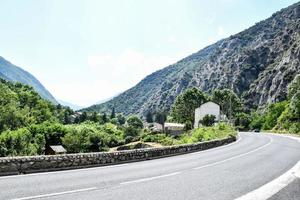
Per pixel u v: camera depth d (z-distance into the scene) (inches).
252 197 394.0
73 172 592.1
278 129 3316.9
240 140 1840.6
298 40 7337.6
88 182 483.8
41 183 461.7
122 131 5315.0
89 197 374.0
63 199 359.6
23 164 562.6
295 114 3137.3
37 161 583.8
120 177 546.0
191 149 1173.7
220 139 1513.3
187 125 5329.7
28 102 5772.6
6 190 402.9
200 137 2047.2
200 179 534.3
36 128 3969.0
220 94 6550.2
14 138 3393.2
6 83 6732.3
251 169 673.0
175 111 6560.0
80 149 3801.7
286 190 443.8
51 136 3951.8
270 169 673.0
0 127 4178.2
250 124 5216.5
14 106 4517.7
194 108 6368.1
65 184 459.8
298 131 2785.4
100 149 3846.0
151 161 843.4
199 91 6515.8
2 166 532.1
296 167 706.2
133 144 3560.5
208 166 727.1
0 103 4557.1
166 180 520.1
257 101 7593.5
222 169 673.0
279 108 4151.1
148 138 3671.3
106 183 479.2
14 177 509.4
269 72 7751.0
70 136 3821.4
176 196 393.1
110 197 377.1
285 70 7022.6
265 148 1268.5
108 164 743.7
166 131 5221.5
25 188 419.2
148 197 382.9
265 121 4584.2
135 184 475.8
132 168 681.6
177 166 727.1
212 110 5447.8
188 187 457.1
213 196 397.1
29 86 6830.7
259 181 520.7
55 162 617.0
